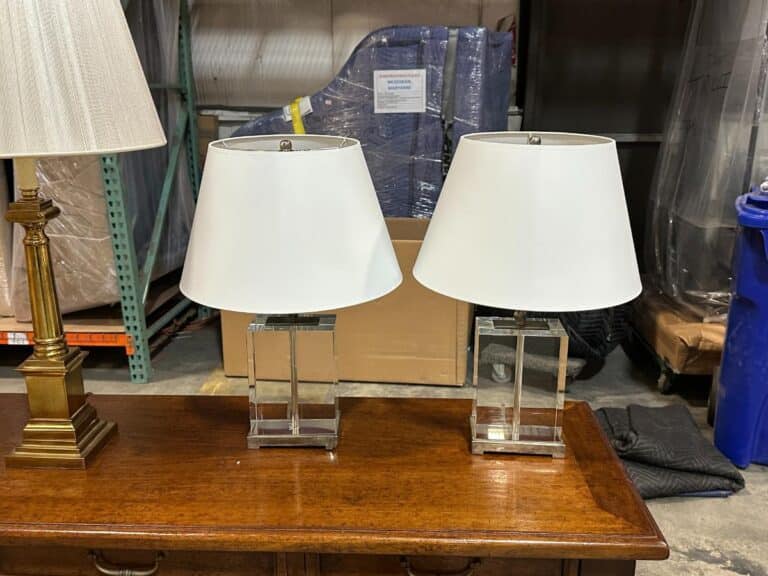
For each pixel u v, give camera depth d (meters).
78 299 2.43
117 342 2.43
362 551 0.92
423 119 2.52
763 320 1.82
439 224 1.03
